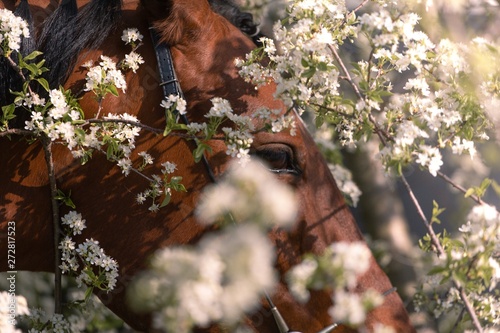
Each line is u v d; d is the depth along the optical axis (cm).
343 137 518
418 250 782
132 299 300
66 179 457
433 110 418
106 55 453
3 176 456
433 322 631
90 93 446
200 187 455
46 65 441
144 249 459
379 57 433
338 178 691
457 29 525
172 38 454
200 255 269
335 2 447
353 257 310
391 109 439
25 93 419
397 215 820
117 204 459
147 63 456
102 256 443
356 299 323
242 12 502
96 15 455
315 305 466
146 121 452
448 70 442
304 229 462
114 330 678
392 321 470
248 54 445
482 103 441
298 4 433
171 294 278
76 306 510
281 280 461
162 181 451
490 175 779
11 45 413
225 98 451
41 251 471
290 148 454
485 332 418
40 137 430
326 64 411
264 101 452
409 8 436
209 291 268
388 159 397
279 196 274
